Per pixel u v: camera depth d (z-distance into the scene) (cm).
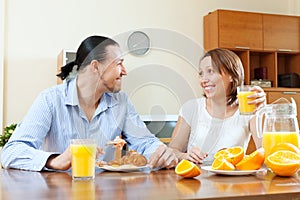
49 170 135
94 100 133
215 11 407
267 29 420
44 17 386
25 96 377
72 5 394
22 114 375
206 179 112
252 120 186
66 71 161
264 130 136
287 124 132
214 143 144
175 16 424
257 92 165
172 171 131
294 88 422
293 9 464
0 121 364
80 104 135
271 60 432
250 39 412
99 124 134
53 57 386
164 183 105
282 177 116
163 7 421
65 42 390
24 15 381
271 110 135
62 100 148
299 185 101
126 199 83
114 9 406
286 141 131
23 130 146
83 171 112
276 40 423
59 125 149
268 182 106
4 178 116
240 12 410
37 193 90
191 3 430
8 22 376
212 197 84
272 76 430
